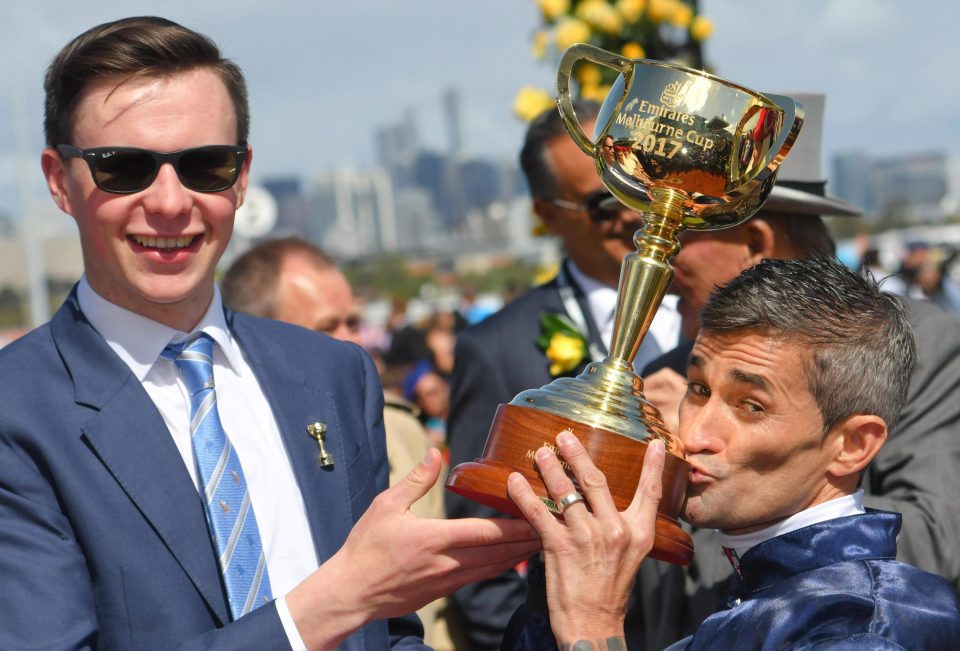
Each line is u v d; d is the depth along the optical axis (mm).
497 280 80438
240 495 2107
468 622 3543
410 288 84000
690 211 2014
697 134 1923
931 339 2686
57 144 2146
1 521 1967
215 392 2199
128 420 2090
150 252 2102
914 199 133625
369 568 1838
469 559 1834
